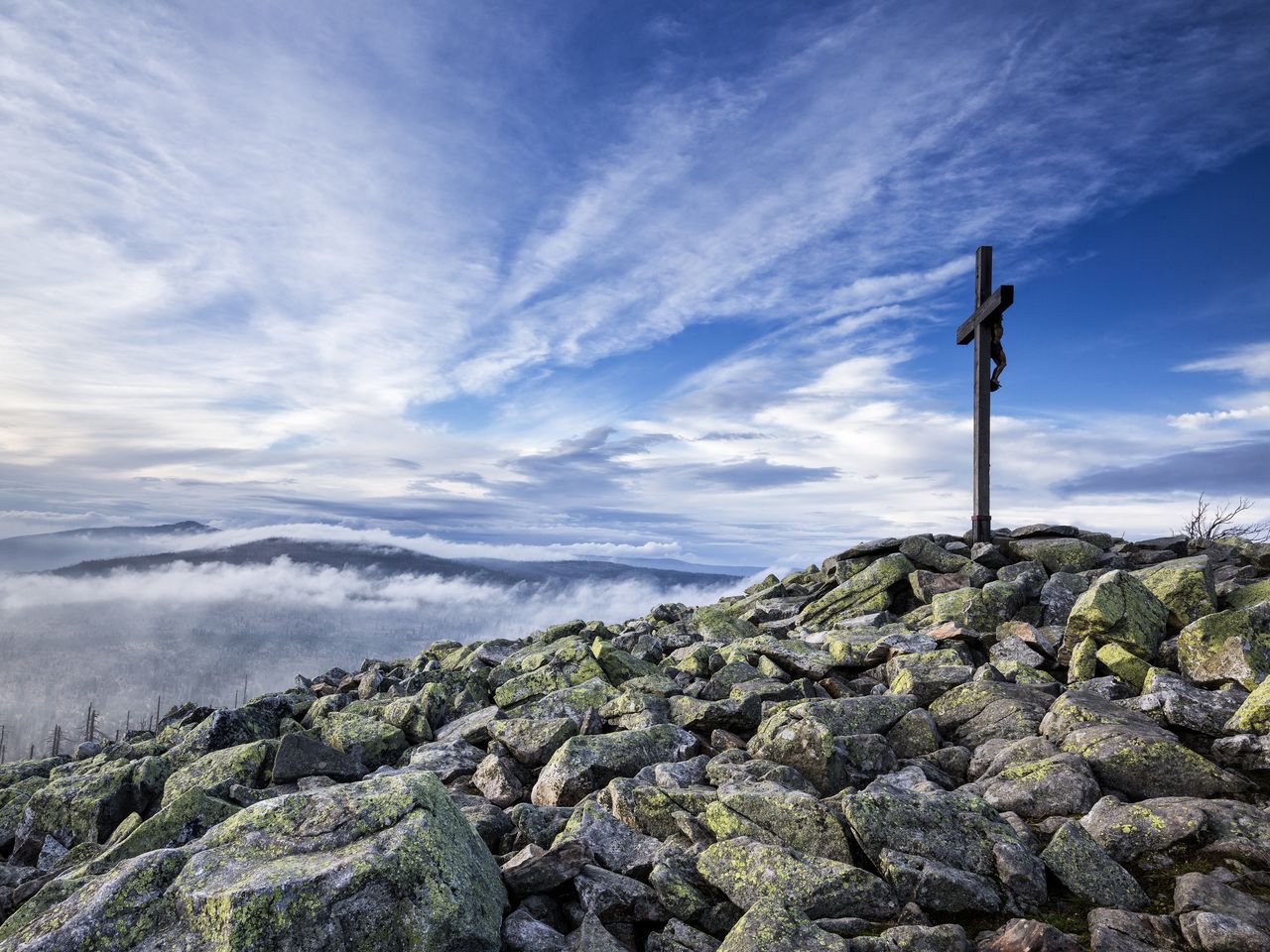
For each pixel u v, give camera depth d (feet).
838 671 51.60
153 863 22.71
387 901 21.22
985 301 74.49
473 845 26.08
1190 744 34.01
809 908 24.00
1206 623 41.98
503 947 23.45
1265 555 60.75
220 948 19.60
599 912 25.02
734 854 26.48
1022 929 22.21
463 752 45.44
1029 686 42.34
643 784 32.73
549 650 62.44
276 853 22.85
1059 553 67.41
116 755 60.34
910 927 22.20
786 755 35.24
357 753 50.01
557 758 37.99
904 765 36.09
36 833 43.47
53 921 21.93
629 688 51.70
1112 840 26.48
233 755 46.47
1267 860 24.40
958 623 55.88
